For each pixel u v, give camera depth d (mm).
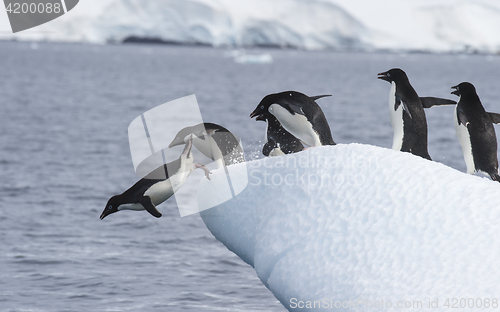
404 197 11812
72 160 46438
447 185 11867
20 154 48844
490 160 20031
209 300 19812
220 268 23000
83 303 19250
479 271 9961
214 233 15719
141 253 24547
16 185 36562
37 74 194625
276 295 12492
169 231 27641
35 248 24766
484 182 12180
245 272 22625
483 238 10516
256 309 19125
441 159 48719
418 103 20031
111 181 38531
